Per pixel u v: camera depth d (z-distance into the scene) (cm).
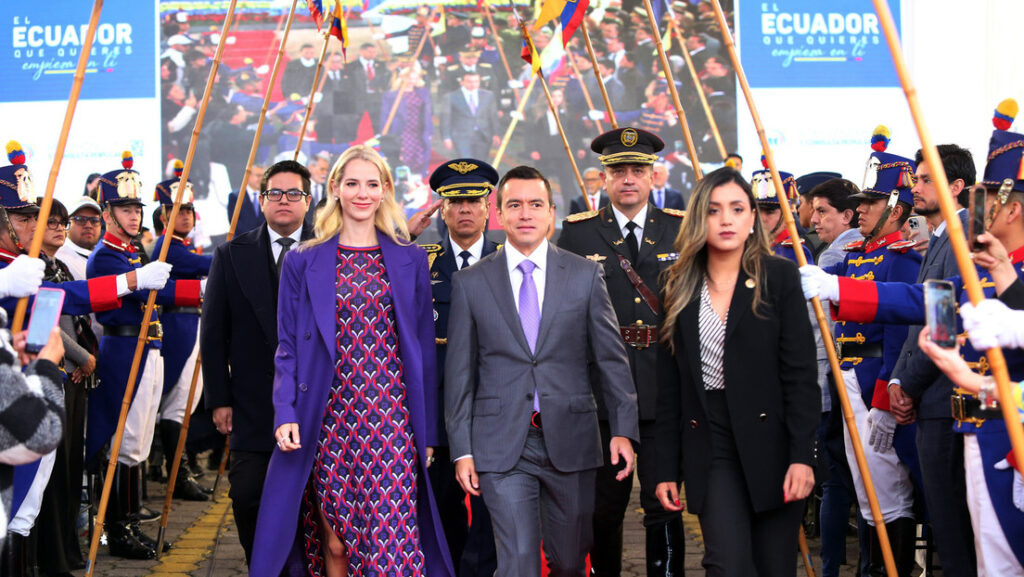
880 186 509
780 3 1517
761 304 373
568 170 1564
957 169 450
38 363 318
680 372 385
